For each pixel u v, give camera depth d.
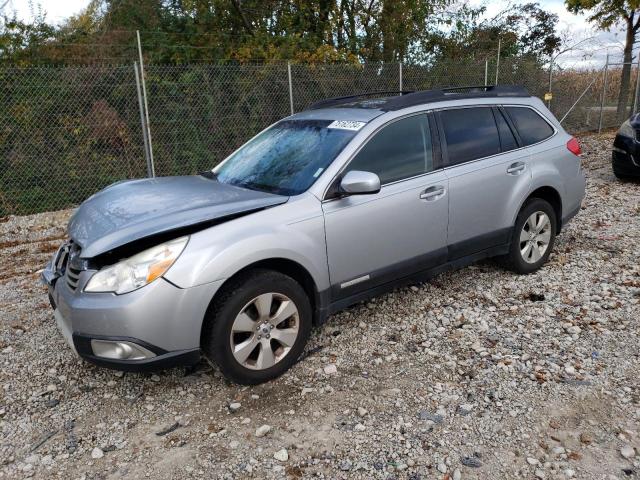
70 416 3.28
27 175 9.69
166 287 3.04
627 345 3.86
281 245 3.39
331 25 14.86
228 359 3.30
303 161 3.96
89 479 2.75
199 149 10.75
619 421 3.05
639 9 16.14
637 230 6.46
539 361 3.68
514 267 5.07
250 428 3.10
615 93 18.34
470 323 4.27
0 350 4.10
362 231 3.81
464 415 3.14
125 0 12.88
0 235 7.82
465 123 4.57
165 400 3.40
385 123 4.06
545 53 21.88
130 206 3.58
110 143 10.11
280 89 11.31
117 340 3.04
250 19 14.20
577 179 5.40
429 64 13.34
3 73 9.37
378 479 2.67
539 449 2.85
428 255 4.27
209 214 3.30
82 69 9.72
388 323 4.31
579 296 4.69
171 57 12.52
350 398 3.34
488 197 4.58
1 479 2.77
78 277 3.22
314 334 4.17
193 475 2.74
